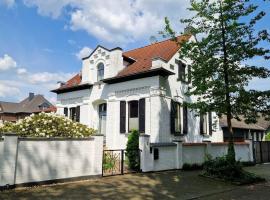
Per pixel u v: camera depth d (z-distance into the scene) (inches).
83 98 876.6
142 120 698.2
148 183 425.1
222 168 492.1
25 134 424.8
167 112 700.7
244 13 499.2
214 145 701.3
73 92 920.3
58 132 448.5
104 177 451.8
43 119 454.3
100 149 451.2
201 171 584.4
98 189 370.0
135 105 736.3
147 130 684.1
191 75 542.6
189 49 532.7
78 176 418.9
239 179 474.6
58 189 359.6
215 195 376.8
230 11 505.4
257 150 840.9
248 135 1261.1
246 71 502.6
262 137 1392.7
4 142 344.8
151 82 698.2
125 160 540.1
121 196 340.2
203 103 521.7
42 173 379.9
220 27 514.3
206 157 585.0
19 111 2239.2
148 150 526.9
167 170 564.7
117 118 765.3
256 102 494.3
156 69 673.0
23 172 360.8
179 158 590.9
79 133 469.1
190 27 535.2
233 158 507.2
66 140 410.6
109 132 773.3
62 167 402.0
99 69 853.2
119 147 743.1
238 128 1149.7
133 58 868.6
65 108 942.4
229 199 356.2
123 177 460.1
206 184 446.0
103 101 826.8
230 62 506.6
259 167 738.8
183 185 427.2
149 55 826.8
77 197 324.8
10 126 438.9
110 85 798.5
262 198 365.1
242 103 500.4
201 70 514.3
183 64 786.2
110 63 800.3
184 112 765.3
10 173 346.0
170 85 724.7
